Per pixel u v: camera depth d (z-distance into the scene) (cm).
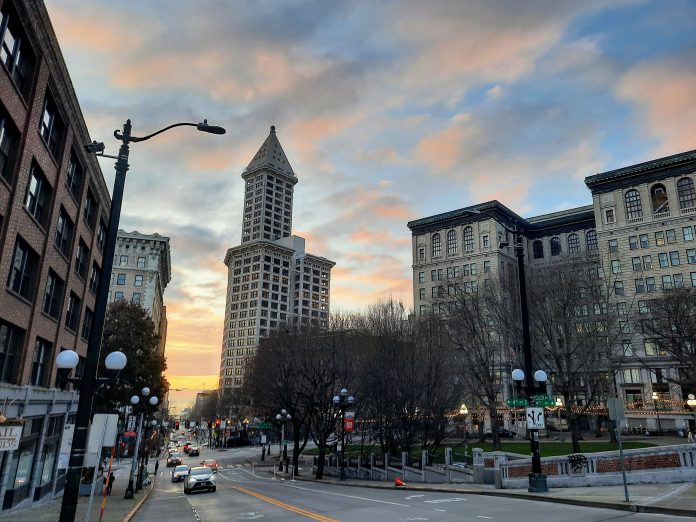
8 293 1862
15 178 1808
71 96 2372
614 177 8144
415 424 3619
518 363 4428
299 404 4981
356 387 4325
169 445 14338
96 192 3219
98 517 1812
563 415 6688
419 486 2562
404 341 3862
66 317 2838
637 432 6278
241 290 18712
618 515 1319
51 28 1972
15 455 2086
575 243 9444
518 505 1630
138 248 9619
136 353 4338
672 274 7344
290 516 1622
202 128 1238
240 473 5722
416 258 10269
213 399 14625
